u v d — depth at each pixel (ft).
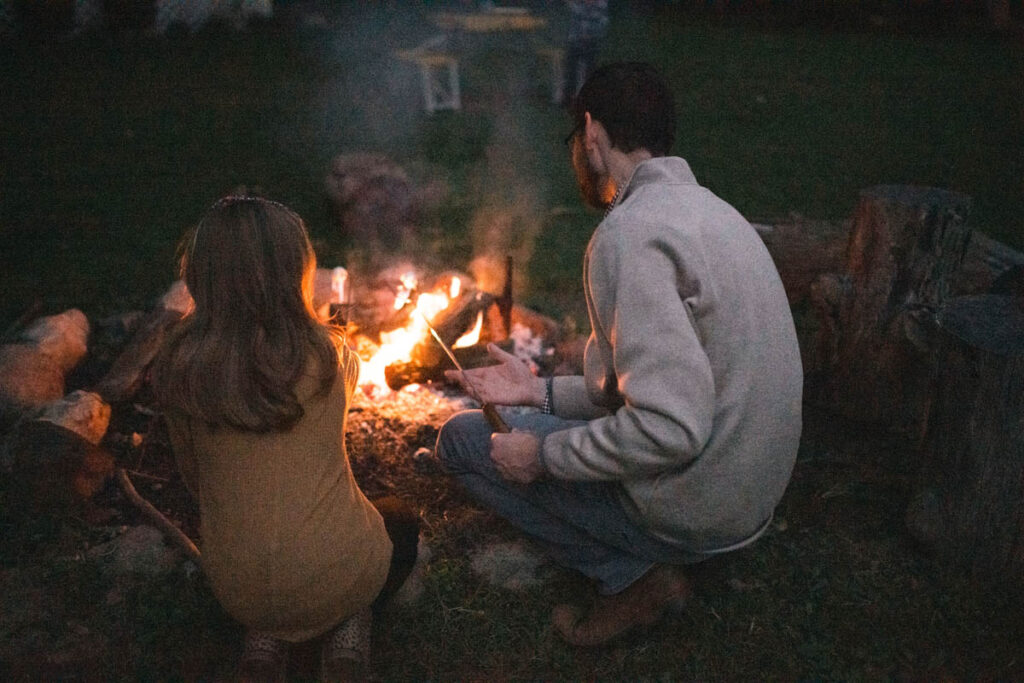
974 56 41.16
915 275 11.12
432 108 29.53
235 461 6.33
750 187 22.29
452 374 8.45
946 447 8.79
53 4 39.52
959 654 8.09
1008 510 8.41
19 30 39.47
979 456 8.46
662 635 8.26
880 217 11.11
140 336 11.94
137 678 7.66
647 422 6.05
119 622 8.14
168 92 31.78
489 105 30.78
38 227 18.72
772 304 6.58
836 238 14.39
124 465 10.25
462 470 8.23
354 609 6.89
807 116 29.89
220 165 23.43
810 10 50.67
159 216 19.57
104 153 24.35
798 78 36.09
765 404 6.52
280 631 6.75
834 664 8.01
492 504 8.18
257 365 5.98
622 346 6.13
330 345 6.38
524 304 14.62
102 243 17.92
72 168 22.95
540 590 8.64
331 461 6.64
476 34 37.19
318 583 6.49
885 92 33.63
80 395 10.31
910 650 8.14
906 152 25.70
